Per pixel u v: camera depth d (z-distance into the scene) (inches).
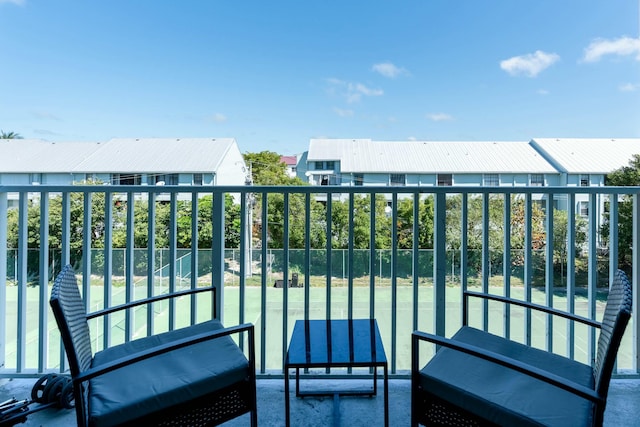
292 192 77.3
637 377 77.5
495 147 566.3
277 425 64.4
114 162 538.0
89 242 79.3
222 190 76.6
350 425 64.2
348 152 591.2
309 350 59.9
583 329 184.1
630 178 288.8
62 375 72.1
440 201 78.0
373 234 77.8
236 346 59.1
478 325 193.6
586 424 41.1
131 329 78.9
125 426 44.3
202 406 48.7
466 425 46.3
